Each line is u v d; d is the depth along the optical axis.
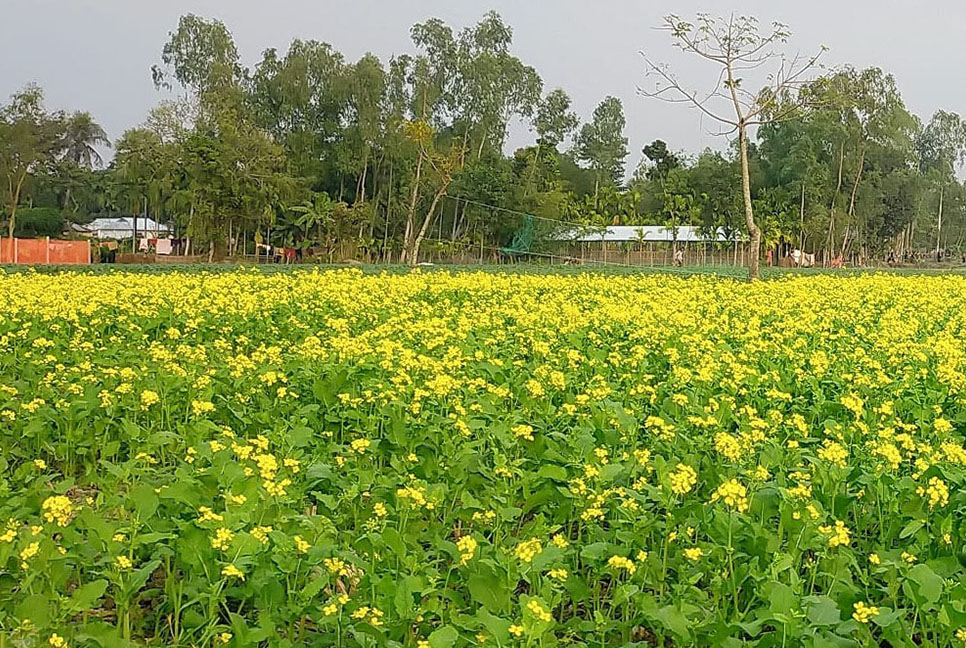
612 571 5.56
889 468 6.50
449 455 7.18
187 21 67.38
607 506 6.36
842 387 9.88
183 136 55.31
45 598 4.57
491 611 4.88
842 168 78.12
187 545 5.15
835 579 5.26
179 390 9.20
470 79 70.94
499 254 71.06
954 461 6.49
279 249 62.28
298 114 68.81
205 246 59.88
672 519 5.81
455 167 51.78
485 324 14.29
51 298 15.63
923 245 109.44
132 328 13.42
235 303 16.38
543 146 77.06
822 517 5.62
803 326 14.51
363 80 67.38
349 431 8.41
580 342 12.57
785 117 33.44
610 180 98.75
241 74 68.94
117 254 53.69
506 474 6.58
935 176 90.12
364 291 20.02
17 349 11.72
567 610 5.79
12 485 7.10
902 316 17.08
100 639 4.62
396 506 6.19
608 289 22.62
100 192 84.56
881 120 77.88
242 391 9.35
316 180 66.56
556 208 71.75
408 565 5.11
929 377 10.35
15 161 67.75
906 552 5.56
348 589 5.62
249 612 5.42
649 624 5.28
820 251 79.75
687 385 9.80
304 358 10.58
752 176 77.06
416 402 8.10
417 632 4.99
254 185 53.34
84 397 8.73
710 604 5.25
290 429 7.96
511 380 10.01
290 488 6.37
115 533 5.23
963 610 4.66
